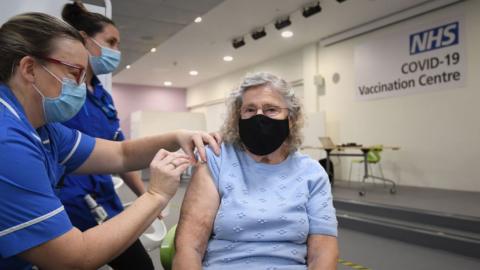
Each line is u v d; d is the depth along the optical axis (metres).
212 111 11.99
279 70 9.02
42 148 0.87
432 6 5.72
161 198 0.94
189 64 9.67
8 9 1.67
